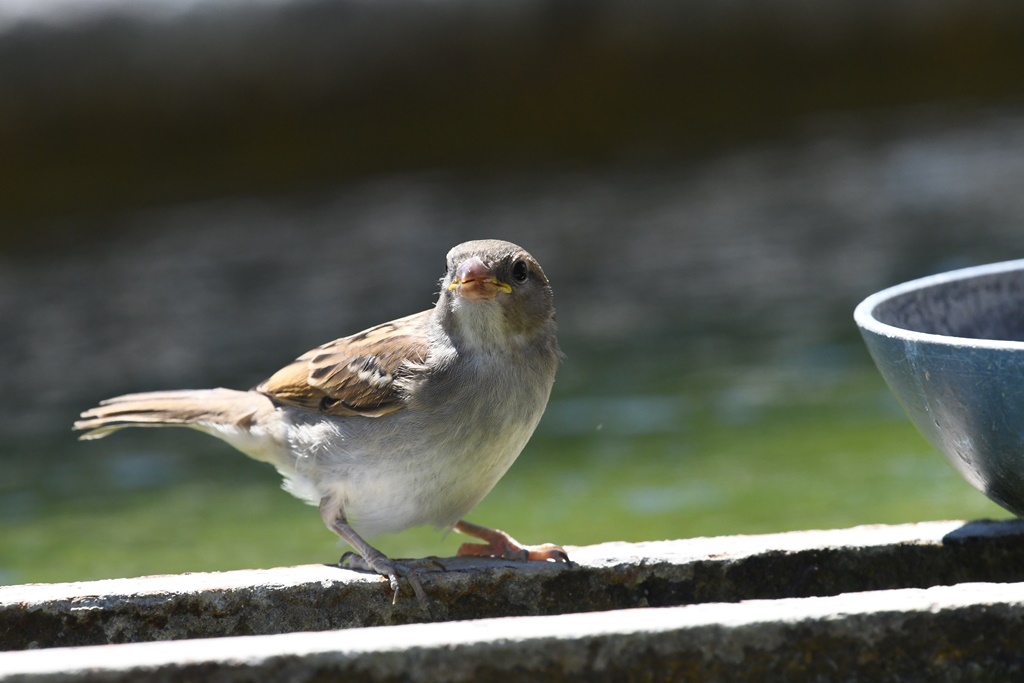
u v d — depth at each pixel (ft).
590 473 36.17
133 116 74.95
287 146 77.41
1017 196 63.82
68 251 65.98
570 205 68.95
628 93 81.56
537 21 79.92
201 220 70.38
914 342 18.28
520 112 80.38
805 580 20.03
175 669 14.58
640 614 15.65
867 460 35.65
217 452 42.42
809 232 60.85
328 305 53.88
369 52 77.97
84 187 73.92
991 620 15.70
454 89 79.56
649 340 49.01
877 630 15.60
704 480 34.71
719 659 15.40
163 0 75.61
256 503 36.37
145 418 24.30
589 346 49.01
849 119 82.74
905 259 55.31
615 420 41.34
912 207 63.72
